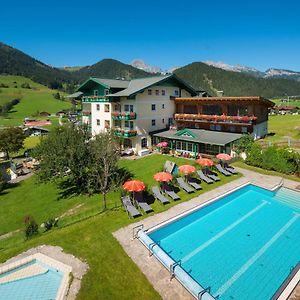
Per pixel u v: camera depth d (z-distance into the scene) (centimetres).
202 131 4409
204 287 1445
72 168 2855
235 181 2797
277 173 3041
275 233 1959
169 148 4447
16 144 5781
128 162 4028
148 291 1361
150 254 1622
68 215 2544
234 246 1812
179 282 1415
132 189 2131
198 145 4088
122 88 4656
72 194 3153
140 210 2183
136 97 4353
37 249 1711
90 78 4825
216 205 2353
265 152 3234
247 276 1524
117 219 2042
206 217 2209
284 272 1553
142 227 1886
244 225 2075
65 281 1434
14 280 1486
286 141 4362
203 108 4866
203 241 1881
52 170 2917
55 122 11962
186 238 1919
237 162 3466
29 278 1498
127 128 4584
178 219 2036
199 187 2580
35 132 9244
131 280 1432
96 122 5097
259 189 2641
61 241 1786
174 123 4969
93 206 2627
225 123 4175
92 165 2869
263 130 4731
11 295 1388
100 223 1992
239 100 4056
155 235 1898
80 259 1598
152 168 3638
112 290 1371
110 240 1775
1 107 15800
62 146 2928
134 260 1581
